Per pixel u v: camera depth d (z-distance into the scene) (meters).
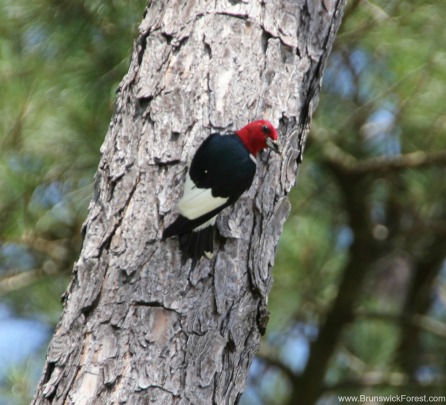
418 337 15.86
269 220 7.10
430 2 11.85
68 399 6.12
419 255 16.20
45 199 11.37
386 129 13.45
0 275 12.83
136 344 6.25
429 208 14.29
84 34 10.66
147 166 6.89
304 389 15.57
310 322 16.28
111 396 6.09
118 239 6.64
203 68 7.19
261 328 6.83
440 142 13.31
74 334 6.38
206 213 6.62
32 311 13.63
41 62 10.73
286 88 7.37
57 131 11.22
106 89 10.89
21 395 12.20
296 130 7.42
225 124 7.06
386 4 12.05
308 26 7.62
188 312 6.41
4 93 10.65
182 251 6.55
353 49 12.50
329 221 15.05
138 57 7.48
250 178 6.82
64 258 12.41
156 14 7.56
